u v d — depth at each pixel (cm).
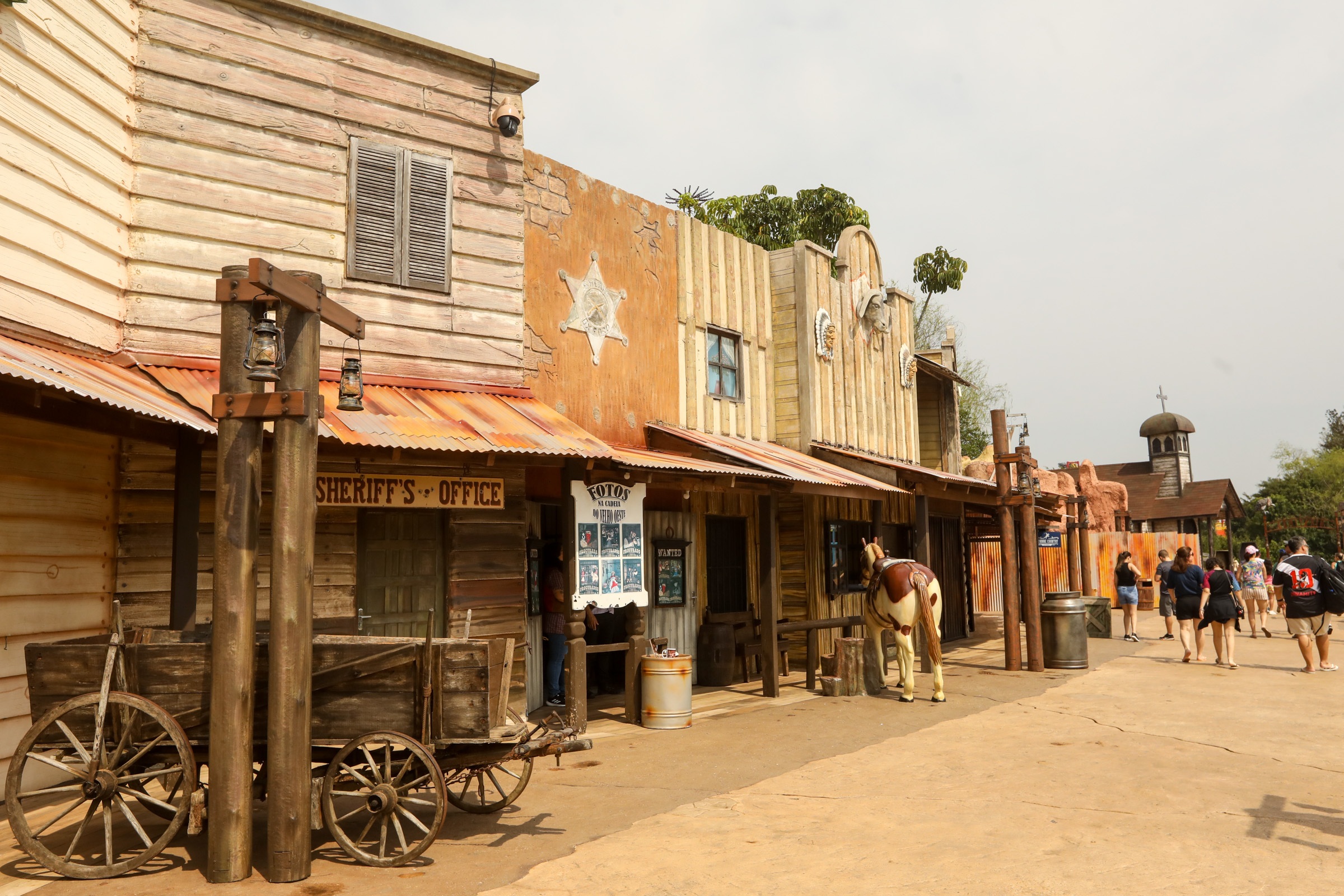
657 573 1258
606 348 1177
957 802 657
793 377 1483
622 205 1225
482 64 1029
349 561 898
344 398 581
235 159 861
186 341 820
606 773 760
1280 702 1075
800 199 2772
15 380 557
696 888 493
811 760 798
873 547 1194
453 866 529
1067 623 1386
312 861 541
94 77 759
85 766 512
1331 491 5841
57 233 710
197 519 758
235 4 874
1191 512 4803
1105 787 693
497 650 586
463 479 946
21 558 699
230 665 509
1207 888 486
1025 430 2488
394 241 953
